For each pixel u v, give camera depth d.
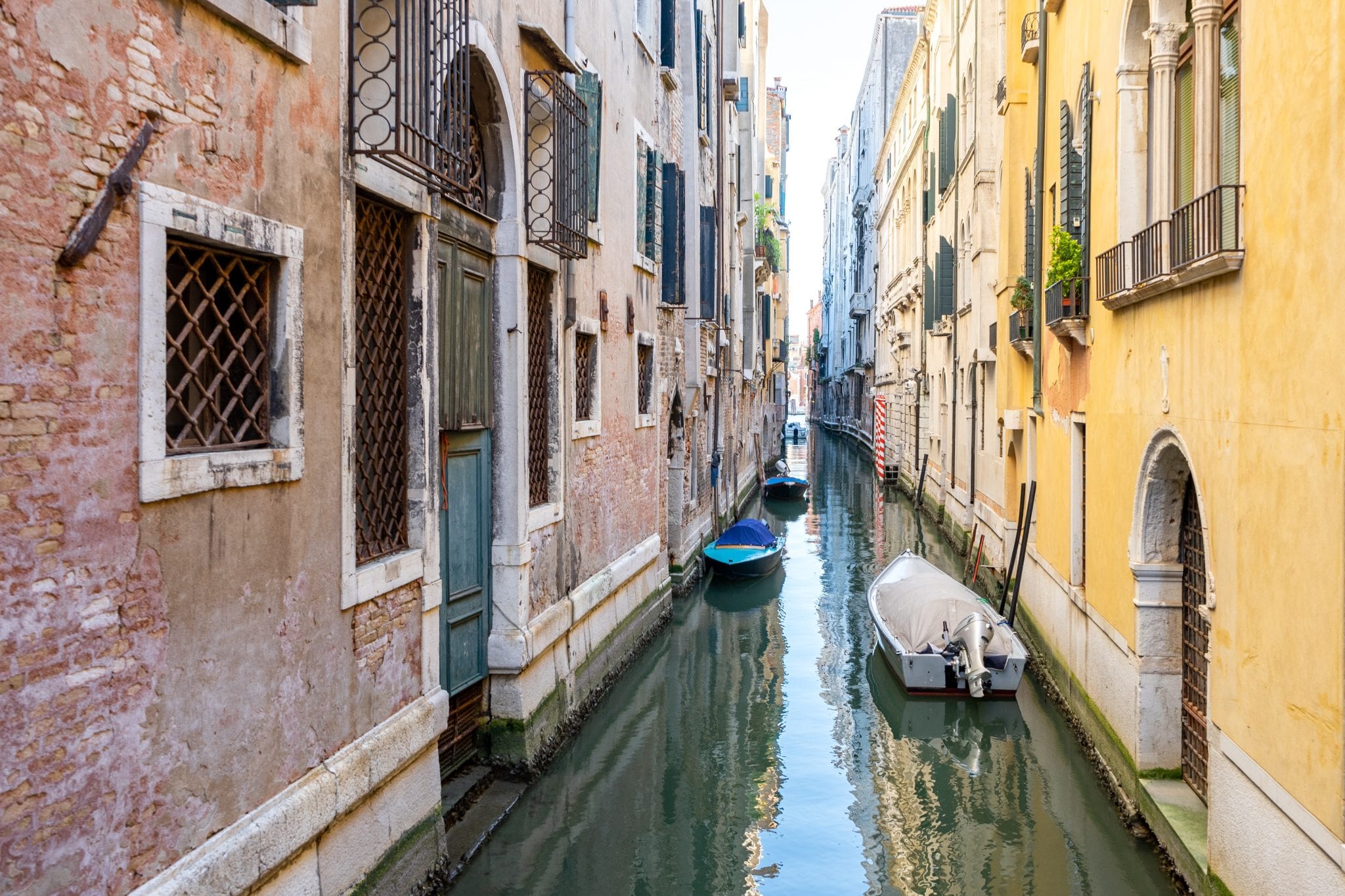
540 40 8.37
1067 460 10.58
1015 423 14.09
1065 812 8.56
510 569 8.18
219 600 4.23
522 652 8.16
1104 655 8.77
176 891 3.89
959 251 21.44
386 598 5.76
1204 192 6.62
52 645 3.38
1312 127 4.71
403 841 5.94
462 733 7.99
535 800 8.19
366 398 5.79
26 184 3.25
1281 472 5.06
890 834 8.25
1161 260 7.04
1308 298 4.76
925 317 27.53
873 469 41.28
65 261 3.39
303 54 4.77
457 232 7.27
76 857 3.50
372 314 5.87
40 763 3.34
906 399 34.47
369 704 5.55
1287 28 5.01
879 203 43.41
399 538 6.17
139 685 3.77
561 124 8.66
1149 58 8.22
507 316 8.12
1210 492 6.14
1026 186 13.25
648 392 13.80
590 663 10.46
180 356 4.09
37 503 3.31
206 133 4.11
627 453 12.30
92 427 3.53
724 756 9.99
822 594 17.91
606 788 9.02
